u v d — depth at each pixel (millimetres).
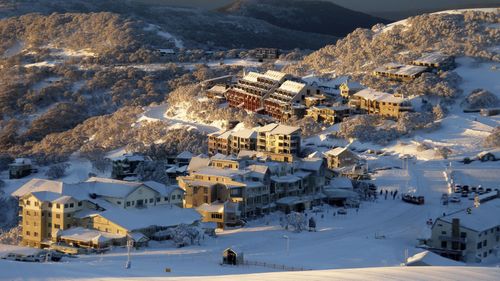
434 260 130500
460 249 143500
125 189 162625
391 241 151375
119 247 146625
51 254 138625
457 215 149250
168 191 168250
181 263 133125
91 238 147125
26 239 159125
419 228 160625
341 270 108250
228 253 133625
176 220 157750
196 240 151000
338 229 161000
